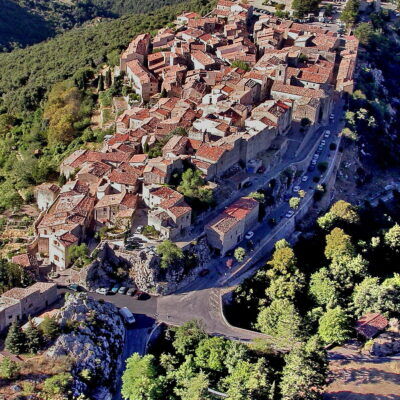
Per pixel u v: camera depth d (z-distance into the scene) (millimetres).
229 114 198750
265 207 177375
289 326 132125
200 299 145000
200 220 164625
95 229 162125
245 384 119250
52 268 153250
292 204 178875
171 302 143500
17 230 172500
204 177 171000
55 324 124375
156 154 181625
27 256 149750
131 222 157750
